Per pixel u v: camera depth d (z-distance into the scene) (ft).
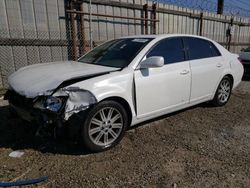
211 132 13.94
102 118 11.29
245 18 54.60
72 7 24.43
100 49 15.46
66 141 11.41
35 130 10.92
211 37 45.68
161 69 13.47
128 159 10.90
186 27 39.22
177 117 16.17
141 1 30.94
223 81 18.28
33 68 13.23
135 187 9.05
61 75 11.25
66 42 25.07
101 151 11.46
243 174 9.92
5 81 22.11
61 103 10.16
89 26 26.22
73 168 10.11
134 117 12.55
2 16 21.09
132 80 12.19
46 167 10.12
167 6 35.04
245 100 21.06
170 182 9.36
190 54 15.49
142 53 12.97
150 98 13.05
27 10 22.24
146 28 31.73
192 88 15.44
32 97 10.41
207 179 9.56
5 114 15.74
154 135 13.35
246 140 13.02
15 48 22.11
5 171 9.75
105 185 9.12
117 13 28.58
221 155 11.37
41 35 23.39
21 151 11.31
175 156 11.21
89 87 10.72
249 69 30.27
